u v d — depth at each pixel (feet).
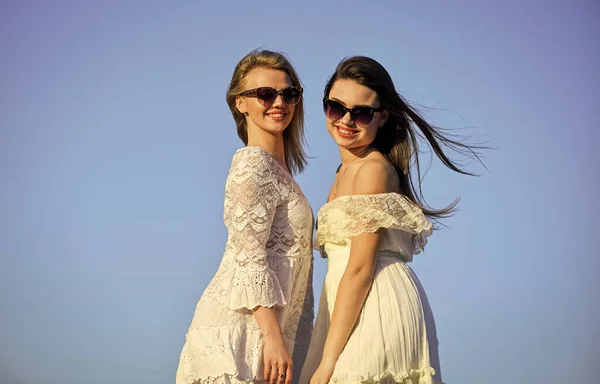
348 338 16.11
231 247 17.07
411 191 17.29
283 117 17.48
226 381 16.26
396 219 16.24
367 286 16.16
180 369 16.89
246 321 16.61
